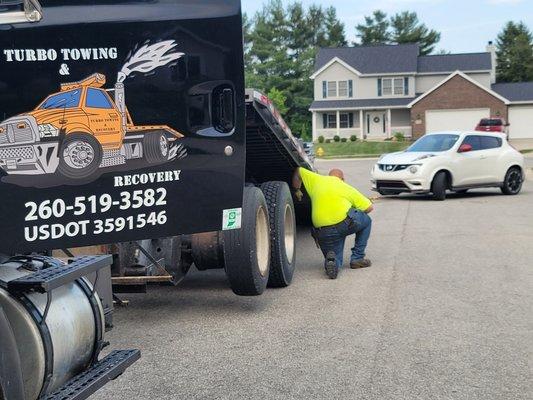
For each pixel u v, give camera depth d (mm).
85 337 3471
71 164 3811
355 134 62875
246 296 7320
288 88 76000
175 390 4688
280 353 5426
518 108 60719
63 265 3496
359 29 103625
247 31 85000
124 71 4039
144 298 7332
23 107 3631
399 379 4816
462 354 5324
